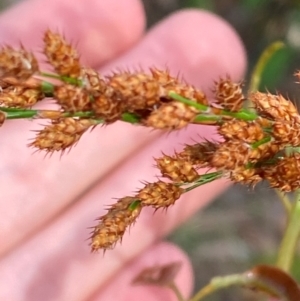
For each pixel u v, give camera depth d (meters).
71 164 0.25
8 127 0.25
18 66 0.14
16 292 0.25
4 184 0.25
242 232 0.39
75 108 0.15
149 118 0.14
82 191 0.26
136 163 0.26
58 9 0.27
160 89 0.14
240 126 0.15
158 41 0.27
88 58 0.27
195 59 0.27
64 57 0.15
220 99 0.15
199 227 0.39
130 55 0.27
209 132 0.25
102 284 0.26
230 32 0.28
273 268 0.20
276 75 0.37
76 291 0.25
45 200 0.25
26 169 0.25
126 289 0.26
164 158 0.15
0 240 0.25
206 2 0.42
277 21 0.41
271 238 0.39
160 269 0.22
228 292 0.37
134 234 0.25
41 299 0.25
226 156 0.15
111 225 0.15
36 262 0.25
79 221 0.25
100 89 0.15
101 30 0.27
